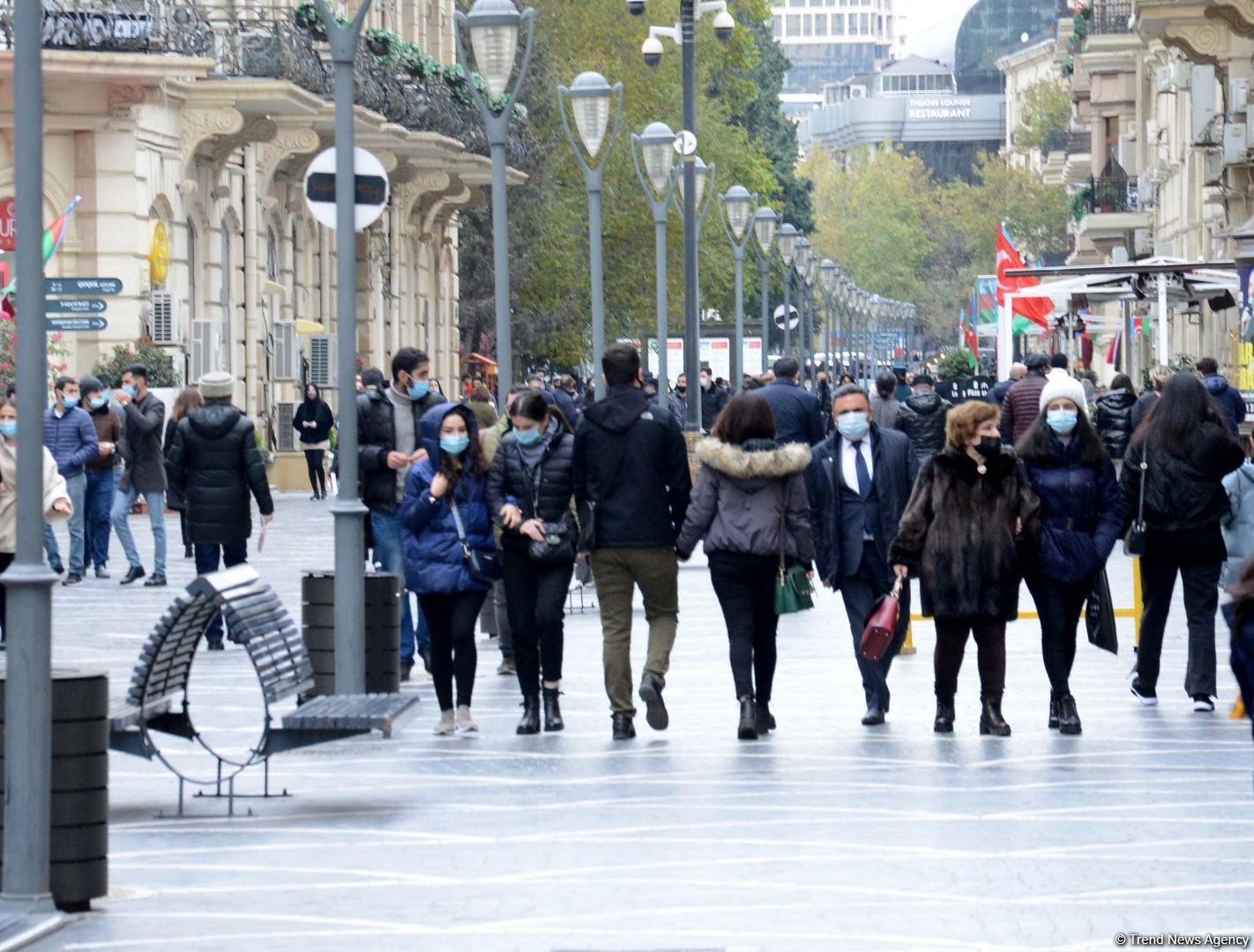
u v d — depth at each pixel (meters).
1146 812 31.48
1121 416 78.88
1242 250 71.88
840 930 24.06
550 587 39.62
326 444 121.12
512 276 196.50
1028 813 31.44
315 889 26.73
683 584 74.62
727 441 38.78
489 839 29.84
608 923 24.61
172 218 109.75
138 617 59.25
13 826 25.12
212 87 109.19
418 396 48.50
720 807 32.16
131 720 31.38
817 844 29.22
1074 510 39.34
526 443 39.19
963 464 38.78
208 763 36.75
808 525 39.00
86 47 98.75
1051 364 83.06
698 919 24.75
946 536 38.75
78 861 25.62
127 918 25.22
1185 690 42.78
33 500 25.06
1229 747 37.62
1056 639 39.66
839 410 41.16
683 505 39.06
